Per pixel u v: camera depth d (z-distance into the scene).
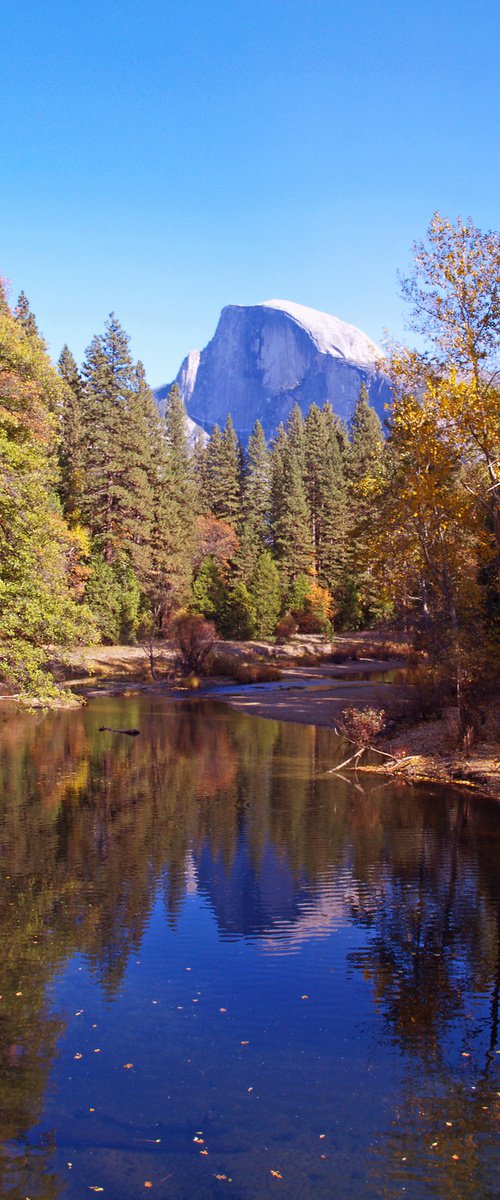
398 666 70.94
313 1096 7.51
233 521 96.06
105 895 13.12
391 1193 6.12
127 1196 6.04
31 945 11.05
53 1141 6.78
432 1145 6.74
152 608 71.00
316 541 94.88
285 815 19.06
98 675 57.03
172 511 76.19
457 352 23.33
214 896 13.05
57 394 29.92
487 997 9.66
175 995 9.62
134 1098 7.44
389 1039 8.62
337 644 79.38
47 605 18.91
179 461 96.88
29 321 63.84
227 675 61.56
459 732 26.17
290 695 50.44
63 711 43.34
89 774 24.69
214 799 20.95
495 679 26.45
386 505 29.11
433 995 9.68
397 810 19.64
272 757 28.38
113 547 69.31
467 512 25.42
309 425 96.62
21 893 13.19
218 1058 8.17
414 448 24.95
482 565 27.16
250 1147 6.69
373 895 13.19
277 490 95.25
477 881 13.98
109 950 10.91
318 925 11.95
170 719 40.19
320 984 9.96
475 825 18.12
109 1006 9.31
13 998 9.48
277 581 81.56
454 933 11.63
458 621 28.44
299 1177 6.31
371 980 10.05
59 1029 8.76
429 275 23.22
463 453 24.25
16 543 18.94
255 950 10.94
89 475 67.94
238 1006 9.34
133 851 15.77
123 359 71.06
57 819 18.50
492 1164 6.51
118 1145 6.73
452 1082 7.77
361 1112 7.25
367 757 28.36
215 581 78.75
